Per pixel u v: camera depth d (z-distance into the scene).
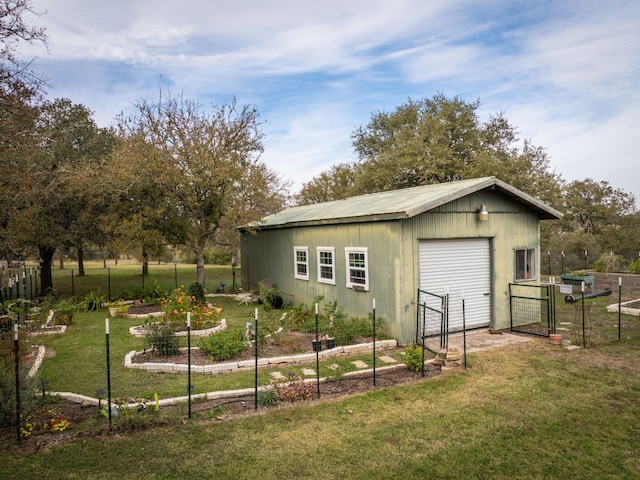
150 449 5.33
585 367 8.43
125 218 17.92
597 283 19.12
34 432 5.71
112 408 6.24
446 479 4.69
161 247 18.58
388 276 10.86
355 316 12.35
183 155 17.75
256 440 5.57
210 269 39.38
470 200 11.55
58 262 54.53
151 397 6.96
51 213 20.03
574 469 4.84
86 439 5.57
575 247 27.48
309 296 15.26
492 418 6.20
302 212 18.39
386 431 5.83
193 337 11.18
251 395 7.09
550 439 5.54
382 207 11.73
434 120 31.11
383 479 4.69
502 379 7.83
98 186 17.52
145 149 17.47
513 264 12.37
